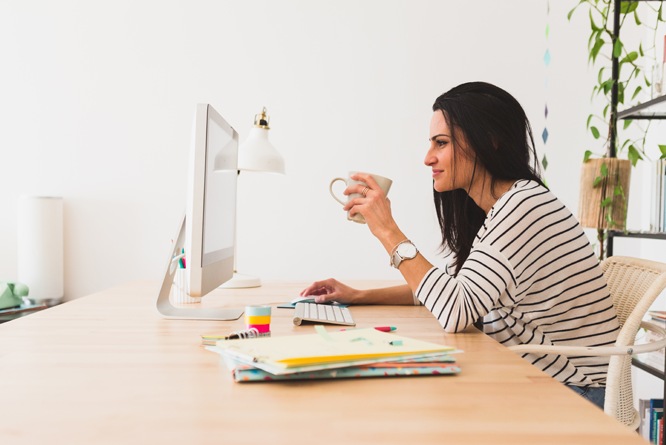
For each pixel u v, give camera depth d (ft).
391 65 8.50
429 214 8.54
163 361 2.14
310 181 8.46
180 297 4.07
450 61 8.53
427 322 3.30
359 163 8.50
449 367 1.96
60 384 1.80
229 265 4.06
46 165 8.23
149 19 8.30
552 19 8.59
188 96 8.36
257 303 4.05
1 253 8.17
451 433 1.35
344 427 1.39
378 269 8.52
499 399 1.65
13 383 1.81
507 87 8.58
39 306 7.51
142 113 8.31
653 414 5.63
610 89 6.41
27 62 8.19
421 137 8.54
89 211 8.29
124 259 8.32
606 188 5.89
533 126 8.62
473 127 3.36
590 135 8.62
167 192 8.34
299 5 8.43
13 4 8.15
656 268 3.68
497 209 3.18
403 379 1.89
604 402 3.16
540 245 3.13
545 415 1.50
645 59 8.45
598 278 3.32
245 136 8.43
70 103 8.24
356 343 2.17
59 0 8.19
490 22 8.54
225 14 8.38
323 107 8.46
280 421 1.44
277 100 8.44
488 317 3.40
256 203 8.42
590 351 2.96
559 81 8.61
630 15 8.50
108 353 2.29
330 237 8.49
